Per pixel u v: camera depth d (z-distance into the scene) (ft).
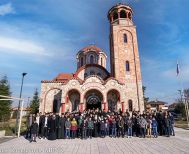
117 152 34.27
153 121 56.49
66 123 55.26
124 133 58.39
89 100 102.01
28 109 181.27
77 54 144.36
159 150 35.58
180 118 163.43
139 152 34.01
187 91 167.94
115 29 121.70
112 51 122.11
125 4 127.03
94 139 52.44
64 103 96.22
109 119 59.62
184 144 41.78
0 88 132.57
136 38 121.39
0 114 123.85
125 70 112.78
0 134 60.49
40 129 58.08
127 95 107.34
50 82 114.93
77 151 35.58
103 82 99.40
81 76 119.44
